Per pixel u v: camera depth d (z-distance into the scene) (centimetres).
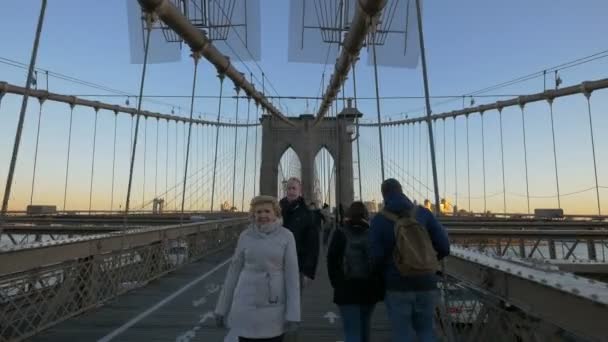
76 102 1727
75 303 510
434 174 451
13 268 381
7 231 1366
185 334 446
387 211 288
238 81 1404
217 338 433
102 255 577
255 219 257
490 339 276
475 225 1596
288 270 252
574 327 178
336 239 327
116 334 442
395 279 279
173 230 923
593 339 165
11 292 388
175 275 852
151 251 782
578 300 176
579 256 1271
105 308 556
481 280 290
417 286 274
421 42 468
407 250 269
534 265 248
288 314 246
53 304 461
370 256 293
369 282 317
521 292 232
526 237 1180
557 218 1978
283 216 363
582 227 1590
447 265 373
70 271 493
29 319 421
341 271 325
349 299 318
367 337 326
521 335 233
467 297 321
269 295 245
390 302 282
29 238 1395
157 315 523
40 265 425
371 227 290
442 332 369
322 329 479
